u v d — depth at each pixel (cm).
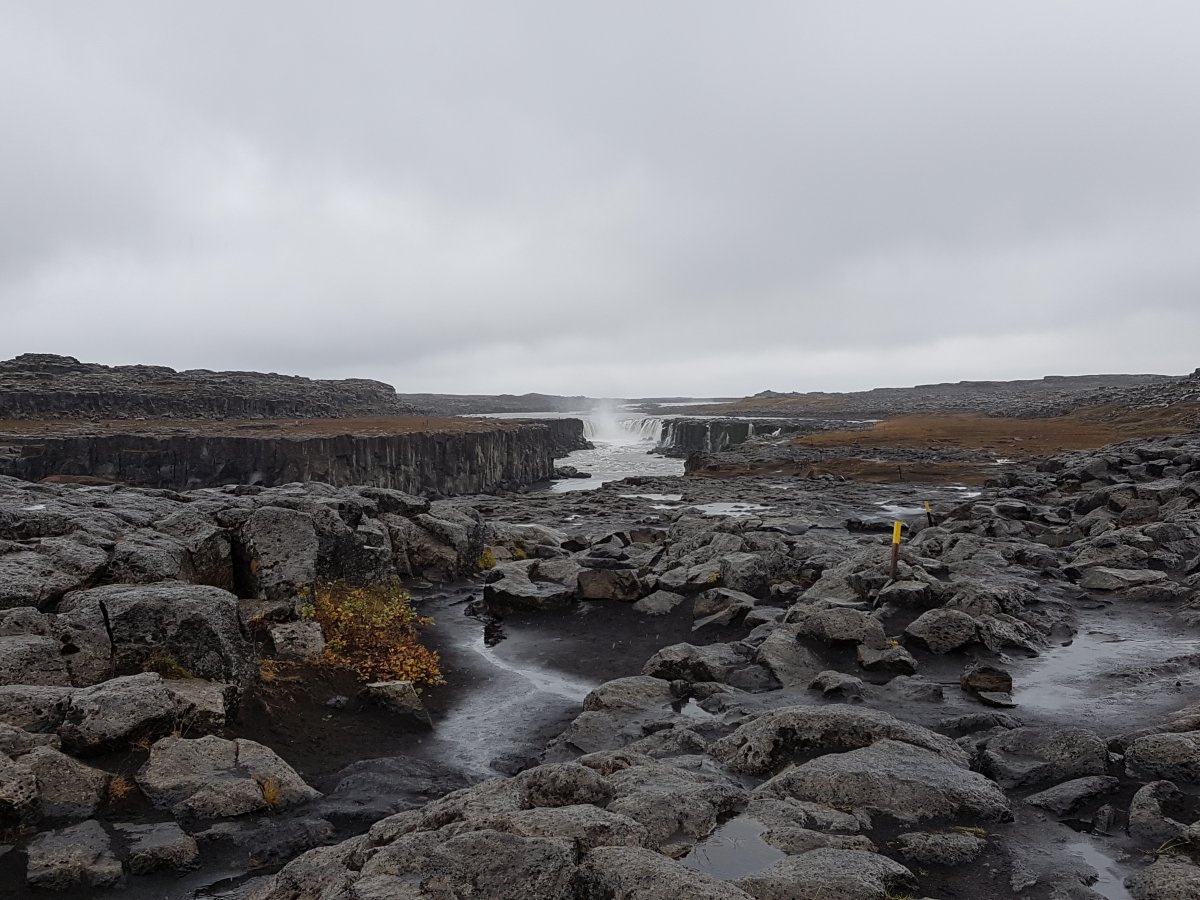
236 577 1616
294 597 1569
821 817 766
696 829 726
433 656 1566
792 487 5372
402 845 654
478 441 8962
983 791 821
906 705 1215
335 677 1355
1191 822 771
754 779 924
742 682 1348
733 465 6788
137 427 8325
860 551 2262
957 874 689
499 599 1923
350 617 1592
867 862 658
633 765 884
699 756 987
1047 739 953
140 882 734
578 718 1211
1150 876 660
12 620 1064
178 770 888
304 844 815
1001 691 1259
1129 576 1944
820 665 1427
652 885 572
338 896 603
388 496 2305
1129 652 1472
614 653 1645
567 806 720
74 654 1055
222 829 823
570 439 14475
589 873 604
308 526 1652
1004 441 7738
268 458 7150
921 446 7719
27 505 1648
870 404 19888
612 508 4188
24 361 12050
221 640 1120
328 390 14775
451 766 1089
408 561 2147
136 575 1322
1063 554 2358
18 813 780
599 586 1981
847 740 953
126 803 842
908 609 1672
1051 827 784
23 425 8100
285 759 1051
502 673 1534
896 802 802
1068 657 1460
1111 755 948
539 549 2527
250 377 14838
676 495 5103
